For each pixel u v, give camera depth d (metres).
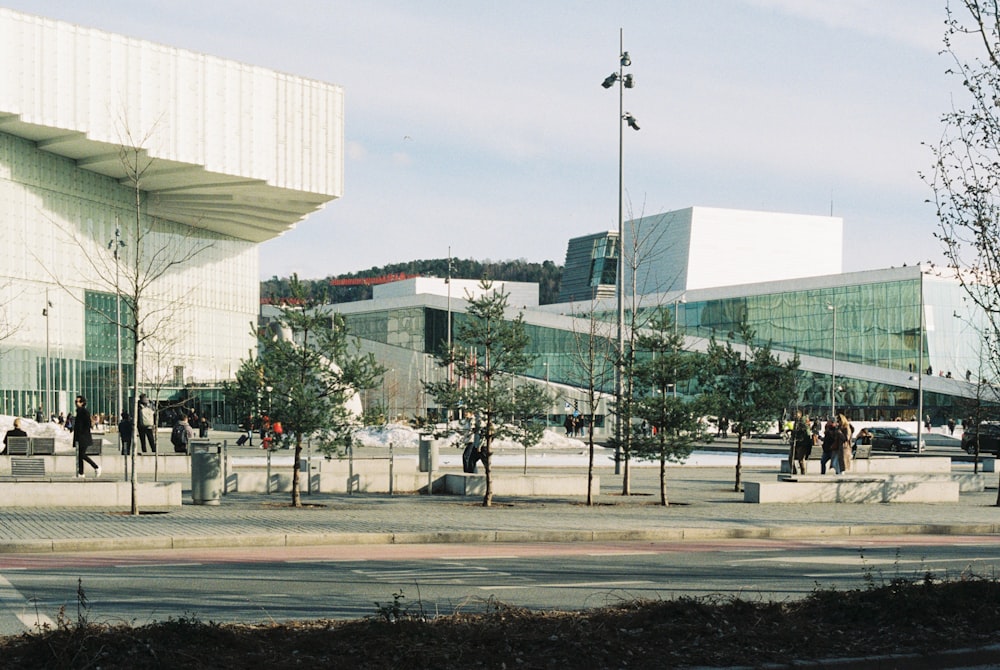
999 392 35.59
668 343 26.00
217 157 85.38
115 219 91.44
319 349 23.33
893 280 86.62
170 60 81.94
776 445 64.75
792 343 93.31
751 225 122.06
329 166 94.00
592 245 153.38
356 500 24.72
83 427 27.45
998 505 26.59
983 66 13.15
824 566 14.84
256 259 117.81
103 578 12.84
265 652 7.78
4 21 71.75
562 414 81.81
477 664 7.65
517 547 17.05
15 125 74.31
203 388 90.62
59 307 83.94
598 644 8.16
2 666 7.22
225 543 16.77
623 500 26.08
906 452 58.50
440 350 24.73
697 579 13.26
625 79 36.88
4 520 18.88
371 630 8.30
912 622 9.32
